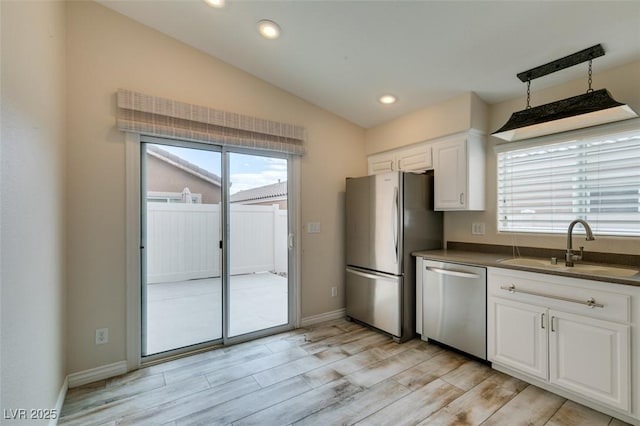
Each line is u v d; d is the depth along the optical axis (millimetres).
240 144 2799
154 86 2412
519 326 2150
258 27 2258
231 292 2859
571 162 2424
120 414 1802
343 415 1794
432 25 2018
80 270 2117
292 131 3113
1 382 1068
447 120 2898
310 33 2244
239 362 2457
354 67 2623
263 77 2934
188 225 2645
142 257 2434
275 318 3121
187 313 2645
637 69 2084
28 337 1328
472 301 2451
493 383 2133
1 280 1075
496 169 2877
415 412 1818
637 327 1653
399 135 3393
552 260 2334
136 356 2338
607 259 2213
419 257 2881
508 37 2037
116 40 2258
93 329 2166
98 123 2188
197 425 1710
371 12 1972
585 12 1745
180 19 2287
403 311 2881
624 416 1714
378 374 2260
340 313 3570
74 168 2094
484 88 2660
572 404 1886
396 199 2896
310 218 3342
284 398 1966
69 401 1922
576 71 2291
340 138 3592
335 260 3539
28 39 1354
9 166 1150
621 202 2182
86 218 2139
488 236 2920
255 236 3008
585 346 1834
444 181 2957
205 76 2652
